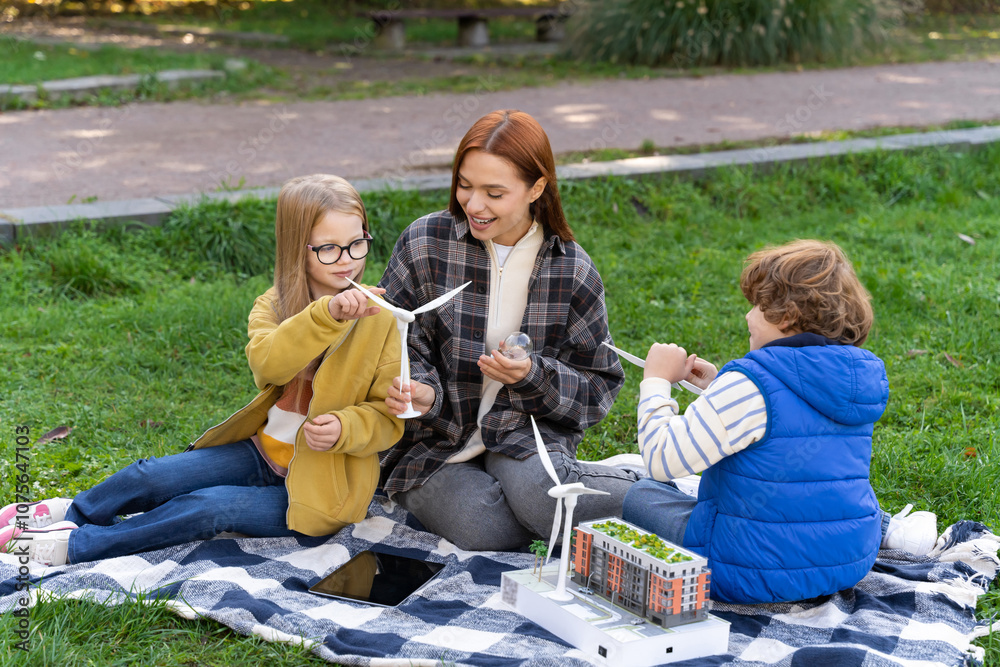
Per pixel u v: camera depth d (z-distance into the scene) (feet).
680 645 7.58
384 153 27.07
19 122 31.17
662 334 16.74
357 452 9.20
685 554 7.86
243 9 66.03
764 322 8.45
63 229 19.17
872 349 15.87
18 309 16.67
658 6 44.37
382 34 50.83
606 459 11.88
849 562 8.34
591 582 8.29
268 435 9.71
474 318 9.77
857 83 40.29
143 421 13.12
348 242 9.17
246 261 19.61
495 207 9.16
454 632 7.95
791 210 24.04
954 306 17.53
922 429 12.89
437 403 9.59
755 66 44.80
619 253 20.72
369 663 7.43
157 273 18.61
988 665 7.97
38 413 12.93
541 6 67.82
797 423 7.96
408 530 9.94
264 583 8.68
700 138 28.96
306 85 39.55
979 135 28.02
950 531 9.72
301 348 8.73
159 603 8.06
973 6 66.74
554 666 7.38
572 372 9.78
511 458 9.66
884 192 25.31
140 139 28.89
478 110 34.12
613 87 39.27
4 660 7.07
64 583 8.39
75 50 44.24
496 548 9.68
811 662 7.58
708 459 7.98
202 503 9.16
